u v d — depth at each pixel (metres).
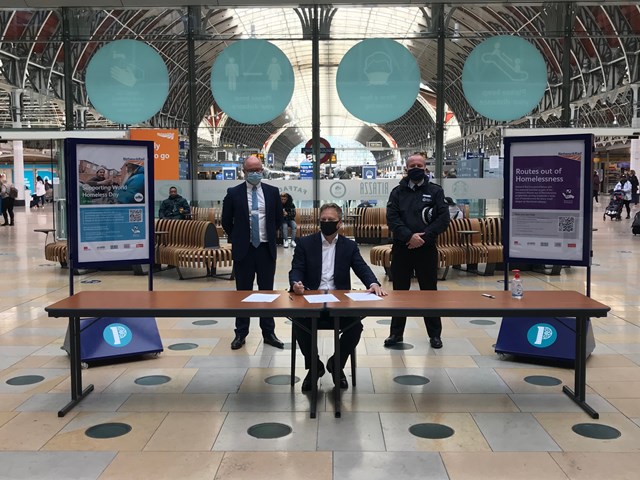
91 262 5.45
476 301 4.48
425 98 12.41
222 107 12.55
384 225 14.91
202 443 3.82
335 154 12.77
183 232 11.00
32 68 13.16
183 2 11.89
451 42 12.27
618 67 12.45
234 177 12.77
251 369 5.41
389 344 6.15
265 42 12.45
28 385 4.98
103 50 12.37
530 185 5.45
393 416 4.26
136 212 5.62
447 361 5.63
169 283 10.16
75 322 4.61
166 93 12.45
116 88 12.44
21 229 21.12
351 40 12.42
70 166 5.33
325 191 12.84
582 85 12.42
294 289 4.80
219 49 12.44
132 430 4.04
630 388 4.84
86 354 5.51
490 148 12.38
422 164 5.95
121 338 5.70
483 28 12.23
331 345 6.20
